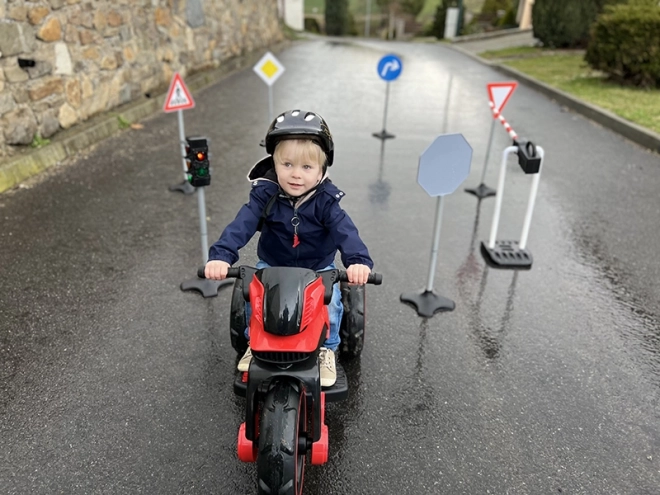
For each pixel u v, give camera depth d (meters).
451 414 3.20
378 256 5.09
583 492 2.72
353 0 58.22
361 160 7.80
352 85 13.25
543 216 6.05
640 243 5.46
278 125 2.47
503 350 3.80
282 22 27.86
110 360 3.53
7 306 4.04
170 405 3.18
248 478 2.73
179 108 6.02
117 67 8.94
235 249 2.54
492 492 2.71
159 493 2.63
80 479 2.69
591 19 19.19
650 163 7.89
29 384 3.29
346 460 2.85
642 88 12.30
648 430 3.13
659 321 4.21
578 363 3.69
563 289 4.61
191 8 12.30
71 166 6.88
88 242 5.05
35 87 6.80
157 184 6.52
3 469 2.72
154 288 4.37
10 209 5.61
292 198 2.65
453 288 4.56
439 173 3.92
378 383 3.42
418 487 2.72
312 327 2.26
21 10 6.44
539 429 3.11
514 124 9.98
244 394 2.55
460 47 24.55
